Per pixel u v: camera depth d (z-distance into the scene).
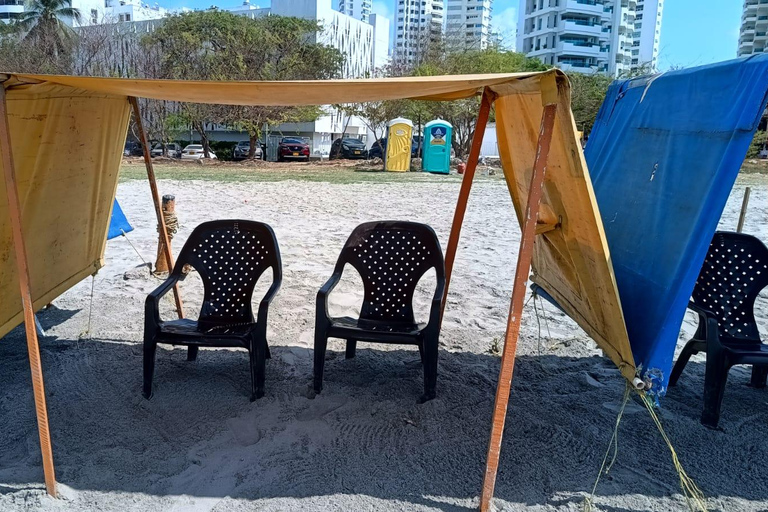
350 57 54.72
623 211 3.50
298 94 2.66
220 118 27.28
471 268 7.05
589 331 3.35
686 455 3.13
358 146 30.44
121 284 5.99
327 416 3.45
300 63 29.27
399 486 2.82
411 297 4.06
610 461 3.07
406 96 2.95
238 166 24.75
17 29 35.38
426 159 22.48
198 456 3.04
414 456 3.07
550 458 3.08
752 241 3.91
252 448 3.12
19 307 3.47
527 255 2.41
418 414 3.48
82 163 4.10
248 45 28.36
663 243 2.90
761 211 12.24
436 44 32.09
